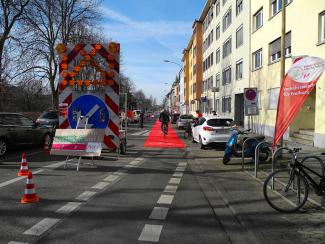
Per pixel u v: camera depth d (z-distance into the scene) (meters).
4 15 31.27
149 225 5.87
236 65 35.59
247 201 7.41
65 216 6.26
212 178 10.02
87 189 8.33
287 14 21.78
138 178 9.87
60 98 11.24
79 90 11.21
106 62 11.06
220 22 44.31
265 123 26.25
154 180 9.65
